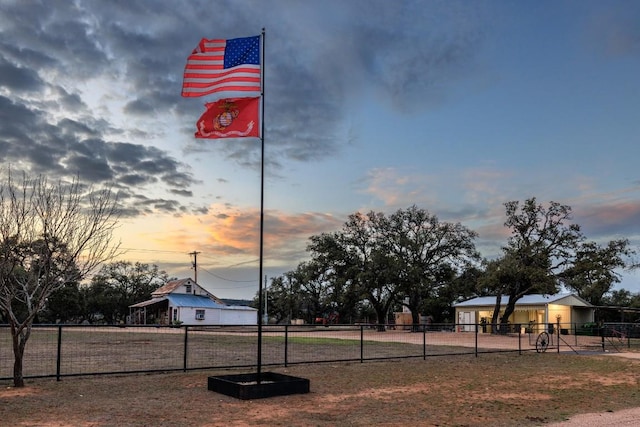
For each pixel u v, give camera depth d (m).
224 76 12.11
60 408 9.38
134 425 8.16
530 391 12.29
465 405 10.39
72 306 71.38
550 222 43.78
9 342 26.84
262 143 11.75
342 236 56.47
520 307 49.41
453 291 55.53
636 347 27.95
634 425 8.63
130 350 23.12
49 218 12.52
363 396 11.20
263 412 9.26
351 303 57.50
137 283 80.44
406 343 28.97
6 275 11.61
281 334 41.28
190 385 12.13
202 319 64.12
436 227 55.53
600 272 42.91
